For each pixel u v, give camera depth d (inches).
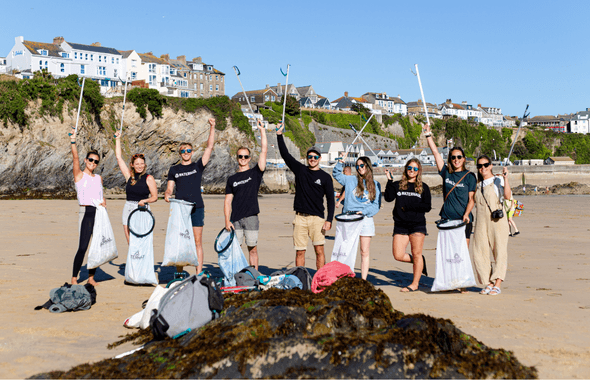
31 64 2352.4
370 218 251.0
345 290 159.8
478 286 244.2
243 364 119.8
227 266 229.9
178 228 249.9
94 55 2593.5
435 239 502.6
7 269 298.4
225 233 238.2
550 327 172.4
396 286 261.4
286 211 951.0
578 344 152.3
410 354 122.4
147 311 169.2
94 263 253.3
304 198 244.8
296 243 248.8
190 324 148.8
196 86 3437.5
